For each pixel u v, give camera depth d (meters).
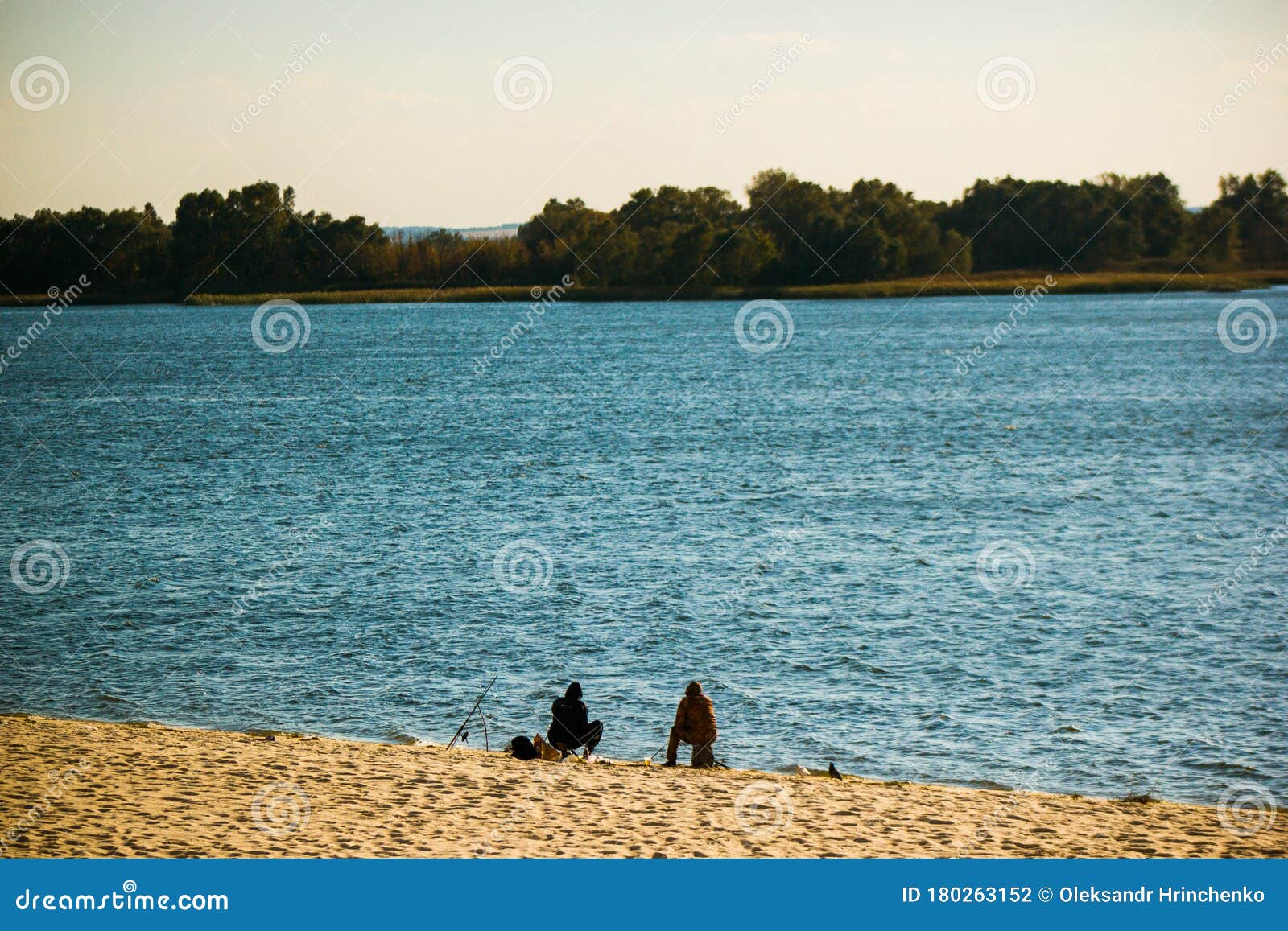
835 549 43.91
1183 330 175.62
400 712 26.52
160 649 31.23
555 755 21.61
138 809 16.08
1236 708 26.66
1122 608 35.41
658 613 34.66
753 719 26.06
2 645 31.50
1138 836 17.19
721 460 67.50
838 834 16.53
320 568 40.75
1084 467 64.94
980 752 24.12
